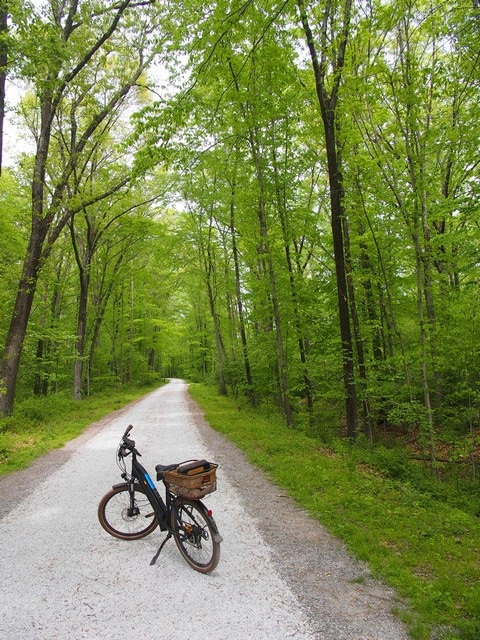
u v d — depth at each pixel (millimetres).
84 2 12766
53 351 22828
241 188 15438
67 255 25859
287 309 14109
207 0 7531
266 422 13414
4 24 9852
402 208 9164
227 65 10922
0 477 7449
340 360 12234
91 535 4633
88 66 15344
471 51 8016
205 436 11094
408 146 8867
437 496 6906
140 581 3586
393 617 3039
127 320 35250
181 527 3938
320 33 10062
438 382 10789
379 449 9469
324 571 3746
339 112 9953
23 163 17812
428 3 9383
